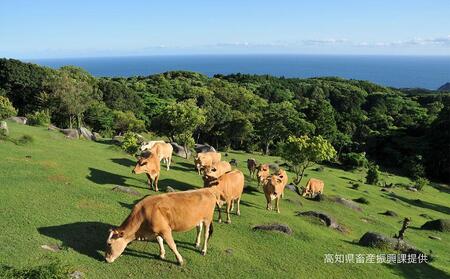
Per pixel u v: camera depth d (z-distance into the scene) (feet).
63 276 35.58
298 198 105.60
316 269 52.60
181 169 107.65
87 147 111.55
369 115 403.34
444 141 261.24
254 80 589.73
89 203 58.29
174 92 412.77
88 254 43.45
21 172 68.08
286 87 544.62
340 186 151.53
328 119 288.30
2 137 93.09
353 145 305.53
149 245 48.24
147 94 384.06
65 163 81.35
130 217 43.09
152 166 71.67
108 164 90.74
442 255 78.74
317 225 75.20
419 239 90.33
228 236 57.00
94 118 239.91
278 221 69.56
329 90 520.83
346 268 55.06
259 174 99.91
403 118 343.87
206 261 47.26
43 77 261.65
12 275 33.65
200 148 157.48
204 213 46.34
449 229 101.71
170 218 43.47
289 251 56.08
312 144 122.62
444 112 282.36
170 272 43.32
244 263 49.08
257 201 87.10
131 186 73.87
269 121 244.01
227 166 84.07
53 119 225.15
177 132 133.90
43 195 58.13
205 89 392.06
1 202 52.47
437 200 173.17
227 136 250.98
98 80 335.47
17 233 44.32
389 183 192.13
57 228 47.67
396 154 272.10
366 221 96.22
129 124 236.63
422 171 237.04
